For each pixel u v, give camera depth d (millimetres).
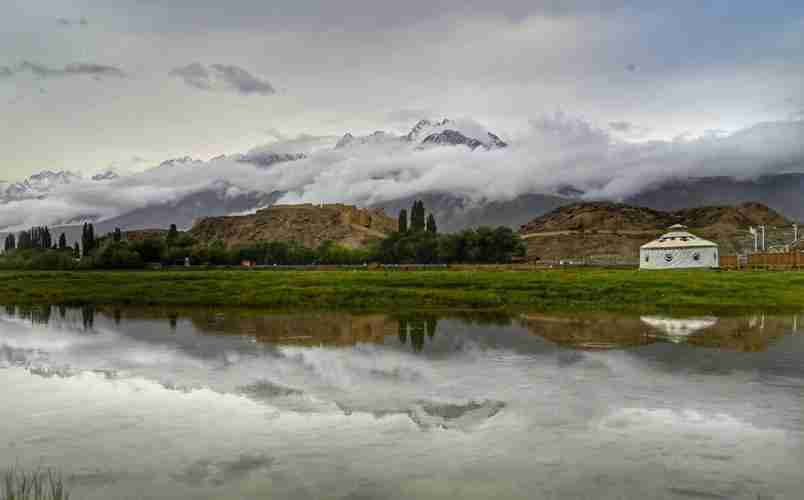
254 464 13914
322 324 40688
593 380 22031
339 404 19094
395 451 14688
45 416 18000
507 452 14547
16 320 46500
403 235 170000
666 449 14672
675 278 69562
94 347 31609
